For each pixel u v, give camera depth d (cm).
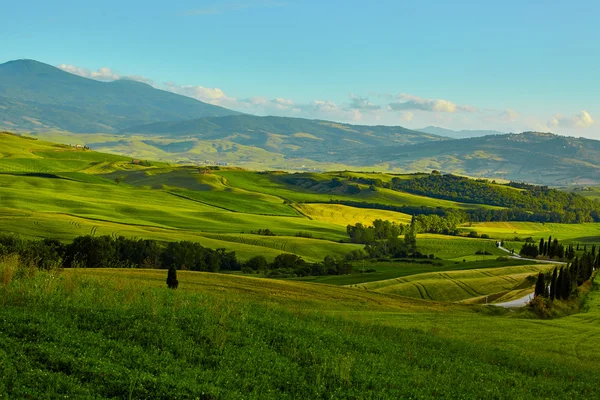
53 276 2941
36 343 1906
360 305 5941
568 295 8531
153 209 19638
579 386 2967
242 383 1955
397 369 2580
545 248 16238
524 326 5222
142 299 2900
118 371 1803
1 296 2381
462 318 5400
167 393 1717
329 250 15962
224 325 2623
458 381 2620
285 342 2608
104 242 10081
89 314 2352
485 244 19712
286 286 6475
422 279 11031
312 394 1986
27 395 1530
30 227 12581
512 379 2861
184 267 10850
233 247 14050
